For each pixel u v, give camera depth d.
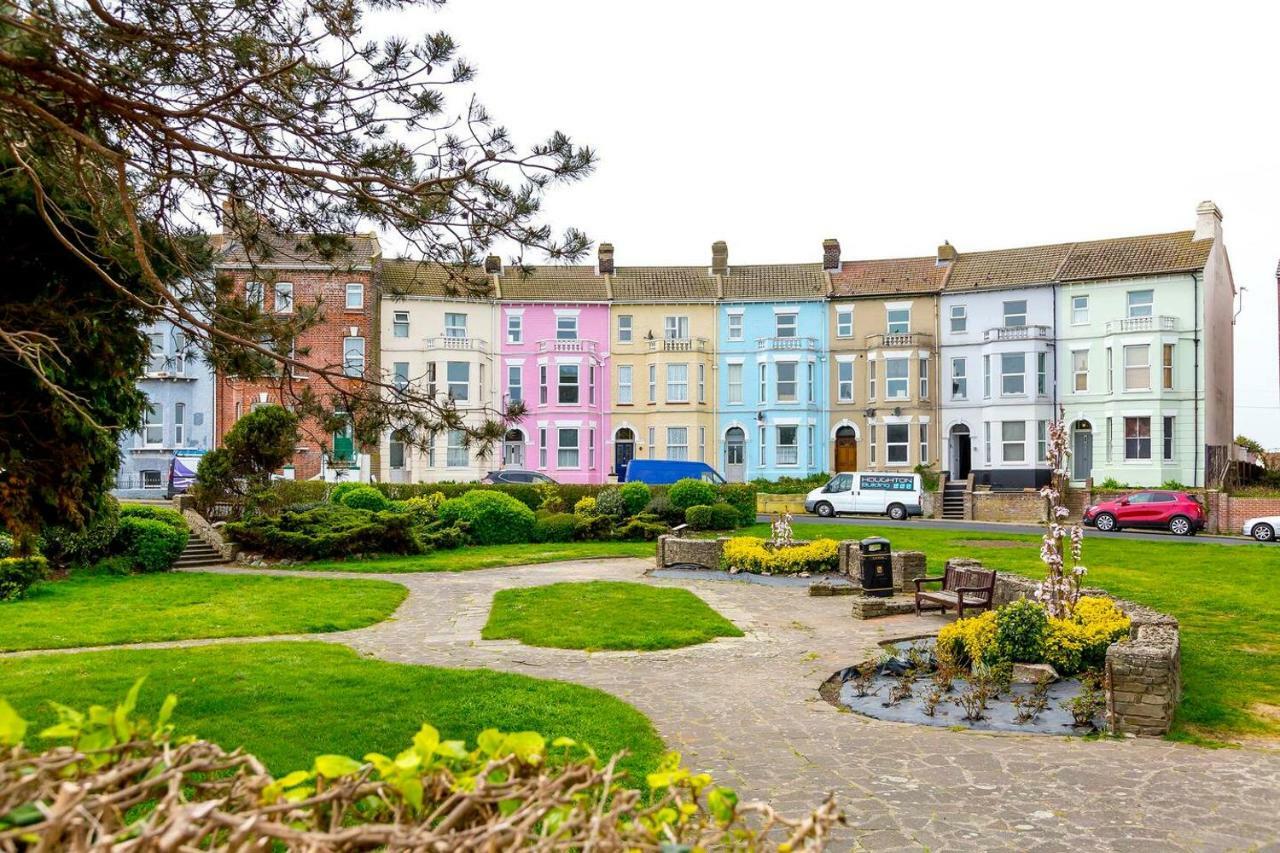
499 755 2.37
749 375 46.72
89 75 6.16
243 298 7.96
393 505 28.47
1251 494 33.25
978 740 8.13
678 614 15.27
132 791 1.93
